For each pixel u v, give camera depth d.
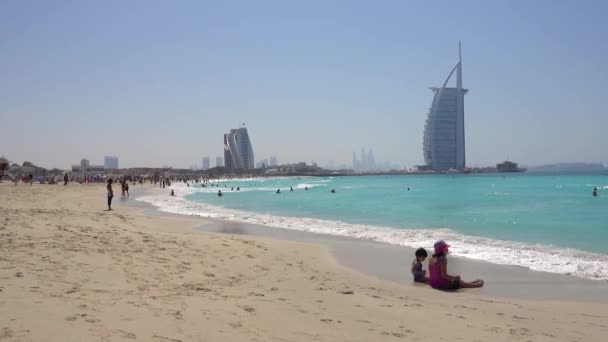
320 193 61.72
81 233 14.07
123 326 5.28
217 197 53.31
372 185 98.50
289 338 5.44
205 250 12.88
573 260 12.80
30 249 10.26
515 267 12.02
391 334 5.94
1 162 99.81
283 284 9.09
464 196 48.38
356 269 11.86
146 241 13.61
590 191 55.06
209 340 5.09
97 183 111.81
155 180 132.00
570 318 7.41
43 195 42.62
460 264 12.50
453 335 6.07
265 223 23.64
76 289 6.93
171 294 7.20
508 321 7.05
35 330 4.87
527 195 48.00
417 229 20.25
